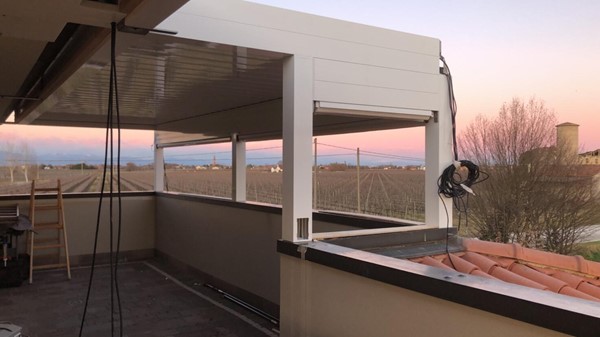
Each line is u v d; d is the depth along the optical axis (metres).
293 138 2.92
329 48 3.06
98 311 4.86
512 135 9.66
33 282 6.16
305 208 2.97
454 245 3.49
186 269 6.79
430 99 3.58
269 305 4.78
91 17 1.85
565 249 9.08
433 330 2.06
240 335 4.20
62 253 7.30
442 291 1.98
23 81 3.62
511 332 1.75
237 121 5.43
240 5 2.72
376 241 3.30
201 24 2.58
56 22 1.88
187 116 6.65
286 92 2.98
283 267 3.04
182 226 6.96
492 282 1.94
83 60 2.51
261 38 2.79
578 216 9.11
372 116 3.39
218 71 3.45
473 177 3.66
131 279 6.36
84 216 7.48
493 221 9.62
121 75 3.60
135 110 5.90
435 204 3.62
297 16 2.94
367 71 3.23
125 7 1.77
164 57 2.99
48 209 6.92
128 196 7.86
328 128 4.71
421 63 3.54
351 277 2.52
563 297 1.70
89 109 5.78
